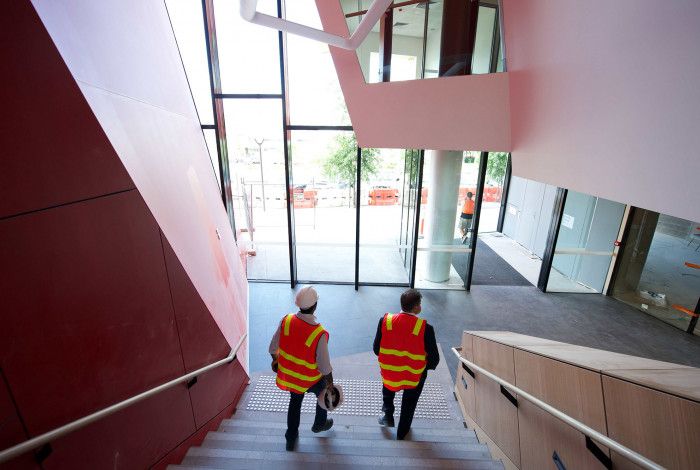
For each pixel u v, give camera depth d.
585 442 1.72
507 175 10.90
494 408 2.97
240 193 8.15
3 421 1.37
